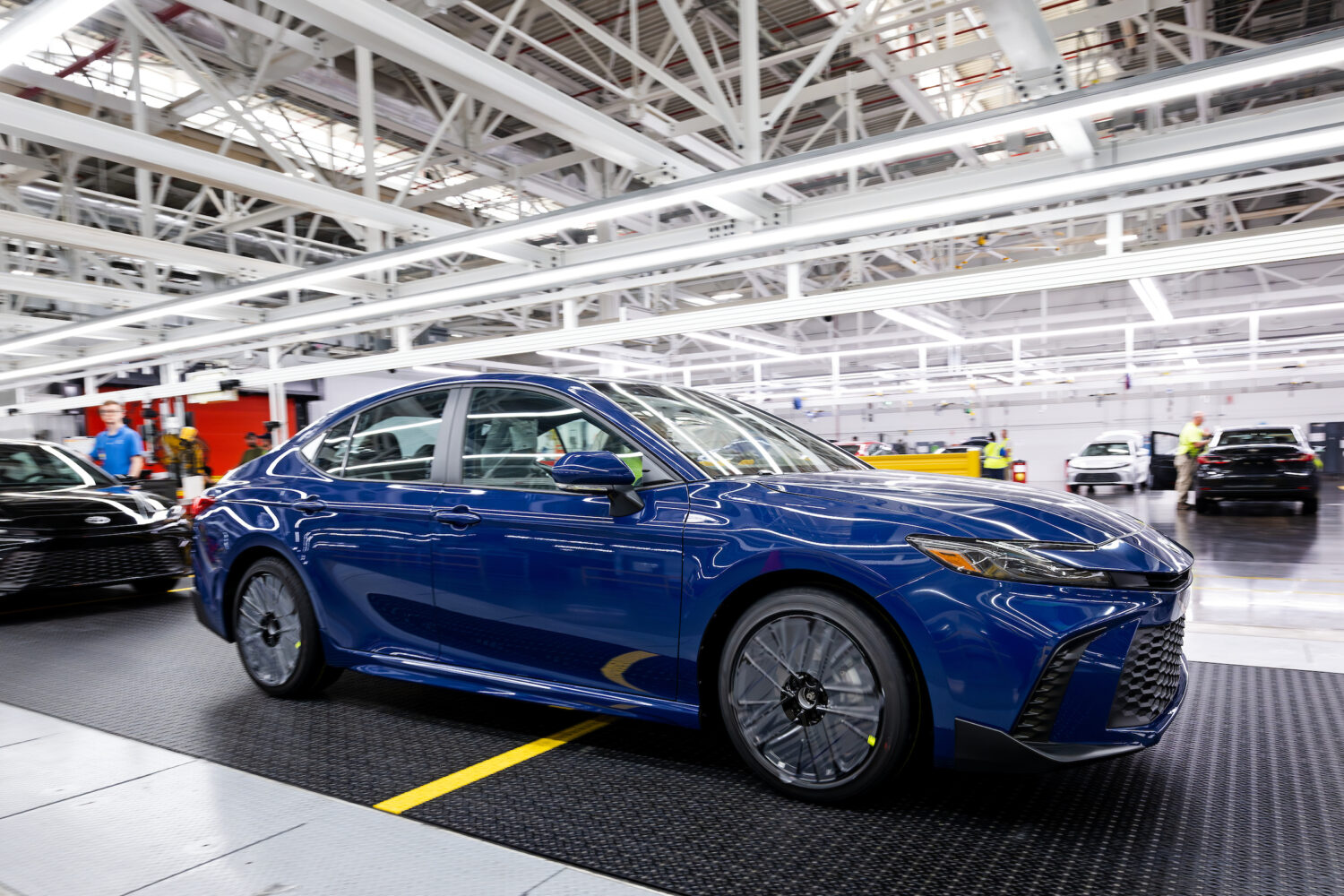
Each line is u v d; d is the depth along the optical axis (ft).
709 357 81.25
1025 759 6.65
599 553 8.46
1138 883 6.05
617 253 29.25
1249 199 49.06
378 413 11.10
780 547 7.47
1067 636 6.66
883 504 7.57
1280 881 6.03
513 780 8.21
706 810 7.45
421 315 42.27
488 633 9.27
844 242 32.09
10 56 13.07
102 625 16.87
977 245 53.16
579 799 7.72
